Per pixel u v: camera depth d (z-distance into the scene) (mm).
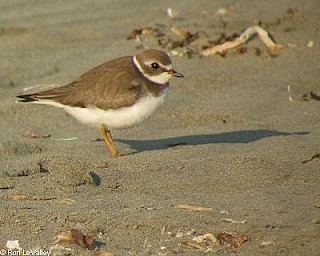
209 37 16578
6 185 10125
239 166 10555
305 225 8812
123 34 17078
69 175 10414
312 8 18375
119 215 9133
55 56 16000
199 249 8445
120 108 11250
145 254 8312
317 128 12281
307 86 14312
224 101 13578
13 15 18406
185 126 12812
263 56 15742
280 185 10023
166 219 9000
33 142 11922
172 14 17906
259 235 8656
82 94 11391
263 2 18953
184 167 10656
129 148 11812
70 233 8633
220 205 9398
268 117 12891
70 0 19547
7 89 14305
